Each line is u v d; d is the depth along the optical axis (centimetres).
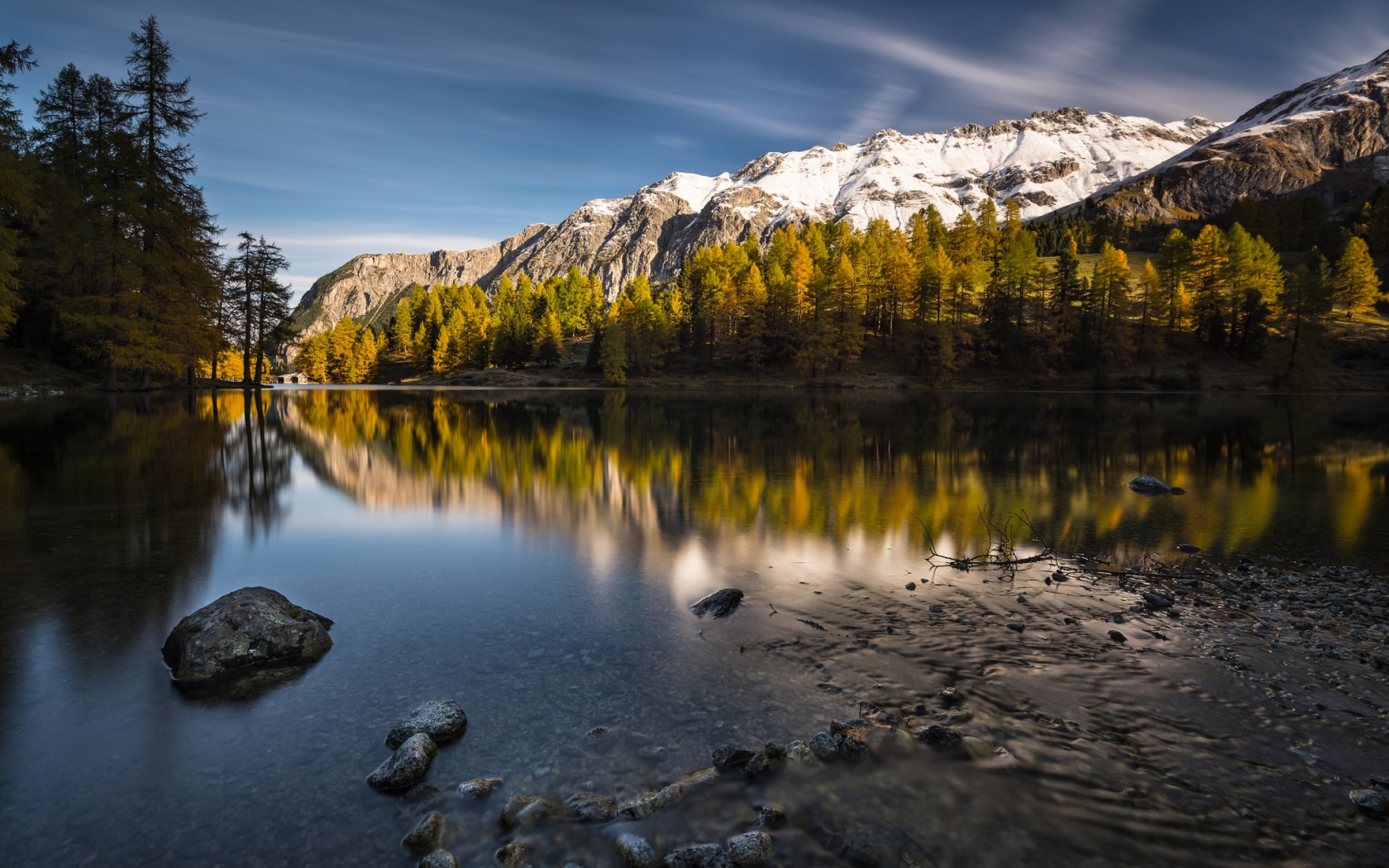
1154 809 405
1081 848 370
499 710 518
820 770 437
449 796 411
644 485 1584
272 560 936
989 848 368
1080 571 923
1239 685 577
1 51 2819
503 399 5828
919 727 495
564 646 645
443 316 12550
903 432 2900
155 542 1009
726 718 507
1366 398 5500
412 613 734
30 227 3644
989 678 583
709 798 407
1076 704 537
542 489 1537
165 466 1702
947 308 8225
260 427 2762
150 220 4031
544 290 12756
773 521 1216
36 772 433
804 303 8575
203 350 4825
